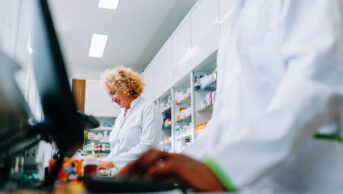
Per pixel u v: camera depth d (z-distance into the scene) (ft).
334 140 1.88
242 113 2.16
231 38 2.66
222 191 1.55
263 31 2.37
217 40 10.77
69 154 3.34
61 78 2.36
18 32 3.99
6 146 2.22
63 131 2.60
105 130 23.77
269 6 2.42
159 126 8.46
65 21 17.46
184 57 14.20
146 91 21.80
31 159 3.41
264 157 1.53
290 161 1.97
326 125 1.91
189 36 13.65
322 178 1.86
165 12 16.92
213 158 1.61
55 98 2.44
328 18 1.83
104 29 18.67
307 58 1.74
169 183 1.89
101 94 23.47
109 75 9.11
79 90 23.08
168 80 16.57
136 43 20.77
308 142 1.93
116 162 7.48
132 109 8.93
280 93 1.71
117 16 17.19
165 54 17.33
